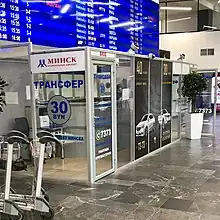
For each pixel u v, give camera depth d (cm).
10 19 539
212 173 559
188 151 744
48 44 601
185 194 455
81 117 551
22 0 555
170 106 825
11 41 542
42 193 399
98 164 537
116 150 582
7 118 675
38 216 367
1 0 523
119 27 772
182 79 895
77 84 532
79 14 657
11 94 680
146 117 694
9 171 366
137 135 659
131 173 567
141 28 863
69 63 506
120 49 779
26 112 704
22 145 563
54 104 562
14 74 686
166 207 408
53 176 547
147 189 479
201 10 1442
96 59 513
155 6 934
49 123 570
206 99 979
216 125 1159
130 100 638
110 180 528
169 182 512
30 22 569
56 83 550
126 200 435
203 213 388
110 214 388
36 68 536
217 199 434
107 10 728
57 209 406
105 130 552
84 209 405
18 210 350
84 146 558
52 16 605
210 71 965
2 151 541
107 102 553
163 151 748
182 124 919
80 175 550
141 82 666
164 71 777
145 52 888
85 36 673
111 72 557
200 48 1426
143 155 686
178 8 1208
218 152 730
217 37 1396
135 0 830
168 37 1472
